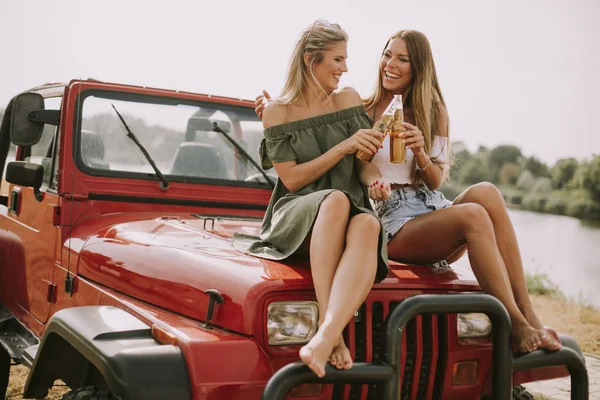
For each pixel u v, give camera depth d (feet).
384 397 7.82
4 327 13.15
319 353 7.39
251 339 8.09
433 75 10.85
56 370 9.59
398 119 9.57
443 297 8.29
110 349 7.84
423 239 9.80
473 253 9.39
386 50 10.94
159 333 8.23
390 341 7.90
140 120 12.71
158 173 12.38
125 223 11.39
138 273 9.68
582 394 9.40
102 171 12.06
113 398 8.47
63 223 11.67
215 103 13.55
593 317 24.71
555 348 9.18
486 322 9.61
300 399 8.23
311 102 9.84
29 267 12.78
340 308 7.73
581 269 30.96
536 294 28.35
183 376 7.63
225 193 12.95
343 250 8.42
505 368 8.60
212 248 9.62
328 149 9.70
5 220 14.24
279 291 8.29
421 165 10.11
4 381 13.96
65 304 11.21
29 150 14.47
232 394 7.63
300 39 9.71
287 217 9.00
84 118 12.17
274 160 9.57
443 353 9.18
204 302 8.61
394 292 8.98
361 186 9.86
